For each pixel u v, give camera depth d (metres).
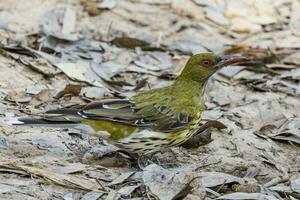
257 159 12.59
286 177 12.01
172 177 10.78
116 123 11.62
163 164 12.07
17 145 11.73
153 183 10.76
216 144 12.87
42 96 13.66
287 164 12.70
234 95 15.06
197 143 12.70
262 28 18.89
